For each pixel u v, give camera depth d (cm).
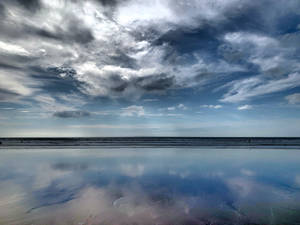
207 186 673
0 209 471
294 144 2503
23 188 640
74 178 768
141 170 915
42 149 1833
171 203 515
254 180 751
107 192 606
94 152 1603
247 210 470
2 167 973
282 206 493
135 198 554
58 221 409
